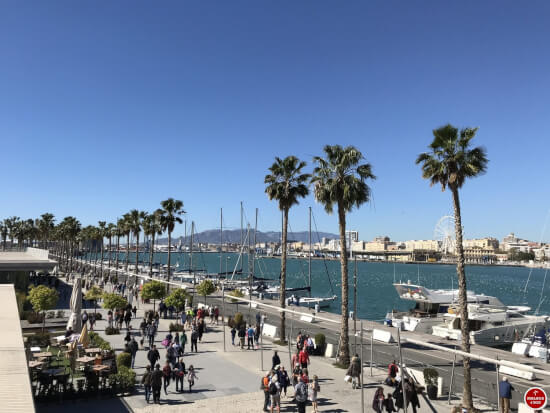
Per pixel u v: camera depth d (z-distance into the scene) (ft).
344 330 82.69
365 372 77.92
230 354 90.27
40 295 104.94
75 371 70.95
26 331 110.11
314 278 506.89
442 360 91.25
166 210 212.84
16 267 160.35
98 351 75.77
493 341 127.13
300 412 53.26
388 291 364.17
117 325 116.26
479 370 83.87
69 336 90.63
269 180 105.09
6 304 65.72
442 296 156.04
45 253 204.44
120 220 322.14
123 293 192.34
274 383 54.85
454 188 68.08
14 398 31.73
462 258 65.41
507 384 56.08
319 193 86.63
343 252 84.12
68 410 54.95
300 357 73.87
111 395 61.11
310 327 127.75
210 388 66.03
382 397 53.36
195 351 92.27
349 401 61.21
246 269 638.94
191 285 255.29
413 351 99.35
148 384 58.59
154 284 139.33
